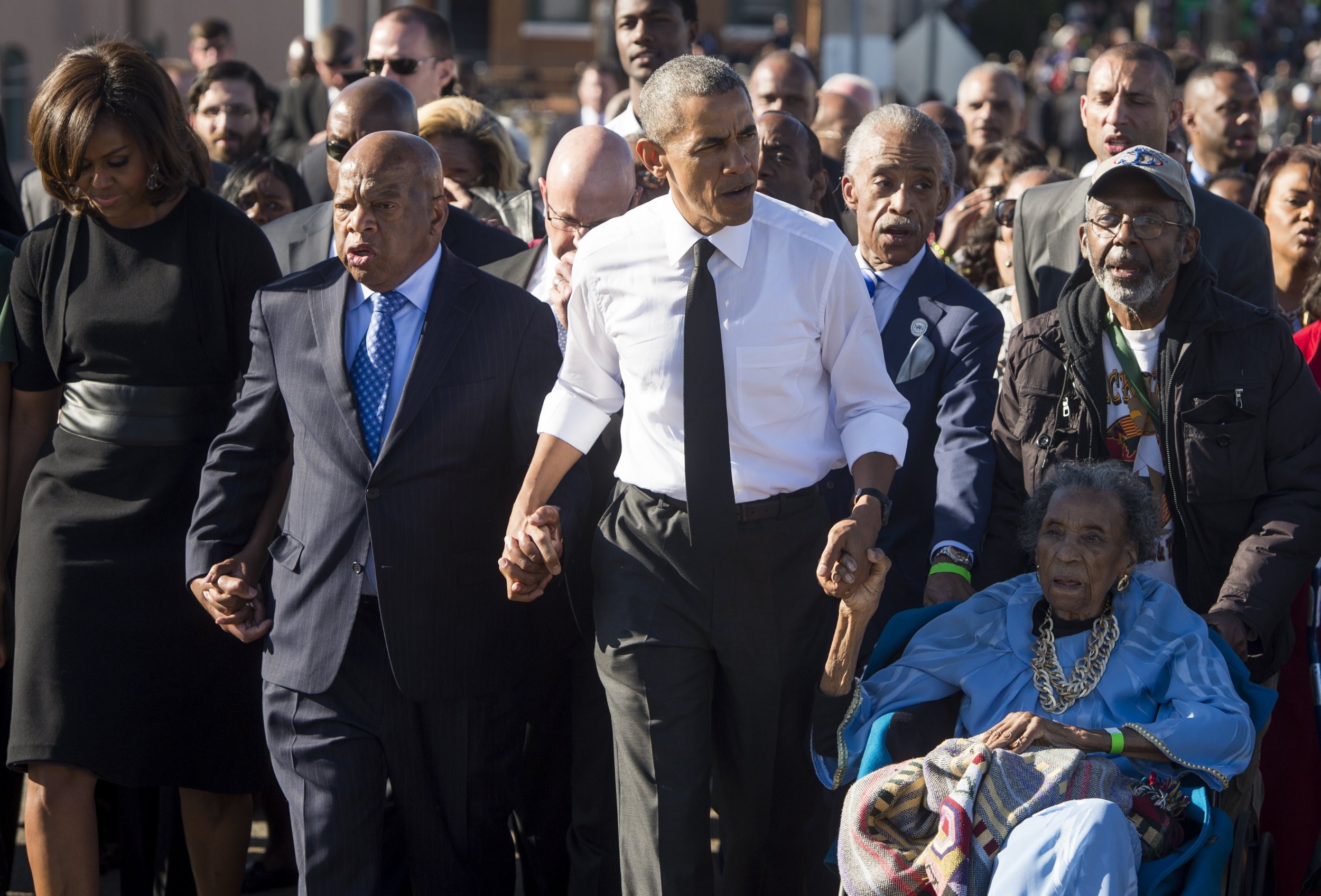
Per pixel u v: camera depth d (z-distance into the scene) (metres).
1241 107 25.42
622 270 13.34
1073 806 12.09
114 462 14.85
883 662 14.54
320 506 13.87
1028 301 18.34
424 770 14.20
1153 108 19.16
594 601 13.95
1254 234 17.30
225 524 14.31
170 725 15.07
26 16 73.31
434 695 13.91
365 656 13.95
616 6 25.70
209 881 16.22
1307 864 16.17
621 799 13.77
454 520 13.91
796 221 13.34
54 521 14.90
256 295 14.48
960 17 148.25
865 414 13.65
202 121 28.86
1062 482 14.05
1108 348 15.20
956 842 12.18
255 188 21.44
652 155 12.84
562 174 15.54
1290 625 15.40
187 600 15.07
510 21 135.88
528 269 17.17
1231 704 13.17
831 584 12.76
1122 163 14.37
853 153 16.05
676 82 12.39
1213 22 149.00
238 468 14.39
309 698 13.92
